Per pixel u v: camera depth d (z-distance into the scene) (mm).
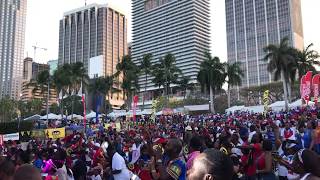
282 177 9320
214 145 9523
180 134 22203
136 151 11086
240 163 8219
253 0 163875
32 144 17844
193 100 91625
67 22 156750
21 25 165000
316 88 32188
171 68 80750
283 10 152875
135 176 8617
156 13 158000
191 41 143250
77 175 8266
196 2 146875
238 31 167750
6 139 22859
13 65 159000
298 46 151000
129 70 77312
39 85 80875
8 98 115750
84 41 149625
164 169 5516
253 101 96875
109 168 9781
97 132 25328
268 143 7750
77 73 76188
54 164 7406
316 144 11305
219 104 91125
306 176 3666
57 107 105562
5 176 3600
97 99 31703
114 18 151875
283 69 60219
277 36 153000
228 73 74562
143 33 161250
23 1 166375
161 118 43438
